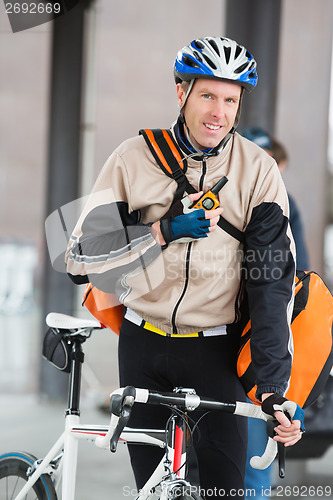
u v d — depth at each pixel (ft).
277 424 10.50
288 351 11.21
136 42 87.56
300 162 41.83
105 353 46.39
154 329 12.23
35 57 118.73
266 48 34.35
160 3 85.97
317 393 12.12
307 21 41.70
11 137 120.88
